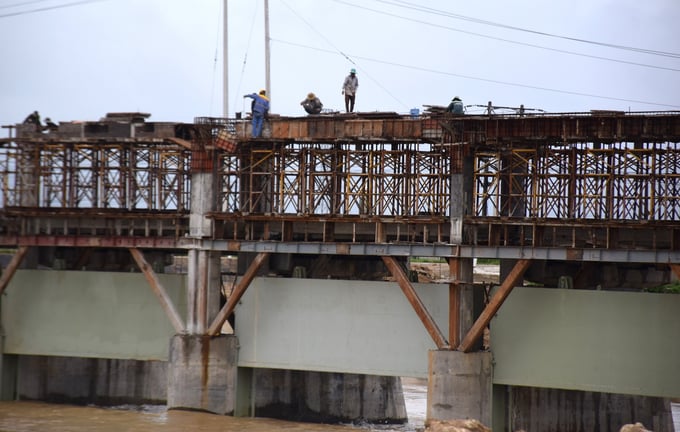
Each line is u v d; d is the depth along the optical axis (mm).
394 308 59000
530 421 64125
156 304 64938
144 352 64938
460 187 55062
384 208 57125
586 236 56125
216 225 60781
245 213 59281
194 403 60906
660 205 52062
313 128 57969
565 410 64188
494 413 57812
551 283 63875
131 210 62500
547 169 54188
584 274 61656
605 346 55219
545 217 53469
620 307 55062
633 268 63031
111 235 63906
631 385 54719
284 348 61125
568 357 55844
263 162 60938
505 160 57281
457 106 55812
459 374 55156
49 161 64125
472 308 56750
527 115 53625
